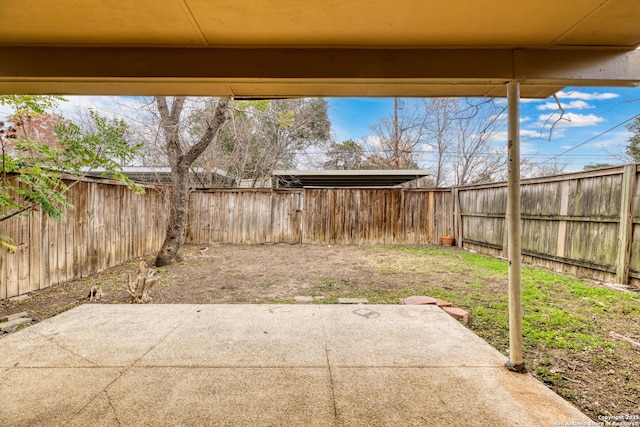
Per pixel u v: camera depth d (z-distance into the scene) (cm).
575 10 141
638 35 162
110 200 526
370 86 202
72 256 441
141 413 155
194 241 822
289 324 274
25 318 299
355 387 178
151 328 264
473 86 203
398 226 844
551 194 516
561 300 347
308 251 723
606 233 424
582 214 458
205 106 662
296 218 838
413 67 177
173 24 151
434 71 177
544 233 529
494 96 224
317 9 140
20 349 224
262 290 408
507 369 199
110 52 173
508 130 191
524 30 158
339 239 841
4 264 346
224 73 175
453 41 169
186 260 600
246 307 322
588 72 176
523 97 229
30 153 329
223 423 148
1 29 153
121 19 146
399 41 169
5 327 274
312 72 176
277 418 152
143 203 632
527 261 569
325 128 1254
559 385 189
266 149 1091
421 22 150
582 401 174
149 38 164
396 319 287
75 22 148
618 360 219
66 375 189
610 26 154
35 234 382
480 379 187
